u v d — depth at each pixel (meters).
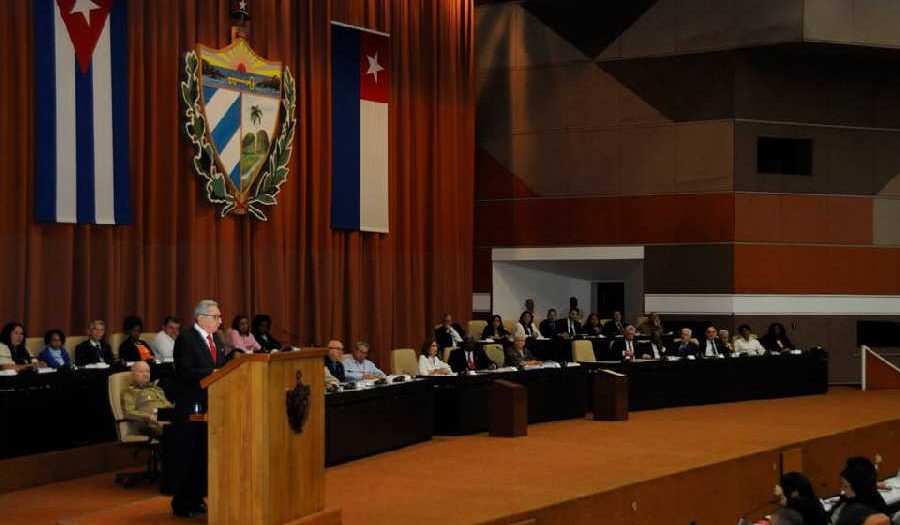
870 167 22.66
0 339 12.21
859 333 22.48
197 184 16.03
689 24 21.81
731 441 13.80
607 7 22.42
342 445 12.19
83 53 14.34
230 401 7.36
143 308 15.15
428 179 20.58
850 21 20.97
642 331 20.30
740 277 21.67
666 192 22.08
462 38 21.45
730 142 21.67
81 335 14.43
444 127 20.88
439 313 20.73
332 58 18.38
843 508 8.16
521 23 22.97
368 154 18.91
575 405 16.59
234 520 7.32
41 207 13.92
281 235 17.41
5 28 13.64
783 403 18.44
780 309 21.97
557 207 22.72
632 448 13.28
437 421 14.73
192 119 15.80
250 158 16.67
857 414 16.72
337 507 8.94
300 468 7.67
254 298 17.03
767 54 21.89
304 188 17.86
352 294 18.78
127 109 14.84
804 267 22.14
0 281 13.64
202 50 15.89
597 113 22.50
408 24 20.12
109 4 14.66
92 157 14.41
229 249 16.47
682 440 13.96
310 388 7.79
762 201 21.86
